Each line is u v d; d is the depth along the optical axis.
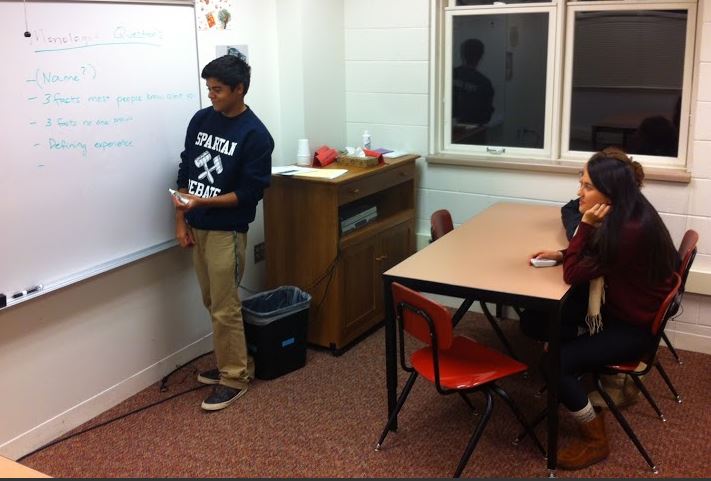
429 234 4.41
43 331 2.90
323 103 4.25
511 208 3.81
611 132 3.94
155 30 3.23
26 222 2.75
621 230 2.56
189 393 3.41
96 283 3.12
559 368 2.57
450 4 4.21
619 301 2.69
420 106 4.28
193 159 3.32
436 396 3.32
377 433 3.01
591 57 3.89
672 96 3.73
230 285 3.27
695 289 3.66
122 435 3.04
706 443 2.89
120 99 3.10
